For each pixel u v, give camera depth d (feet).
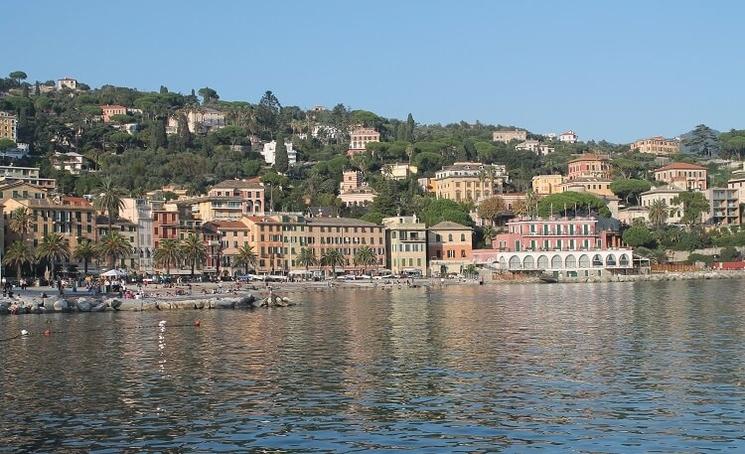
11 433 198.80
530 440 189.16
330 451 183.11
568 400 226.17
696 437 189.26
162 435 196.24
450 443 187.62
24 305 528.22
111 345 350.64
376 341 355.36
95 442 191.11
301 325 433.89
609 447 183.32
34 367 289.33
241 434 196.54
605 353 307.17
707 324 404.77
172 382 258.37
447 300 640.58
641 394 232.12
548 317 463.42
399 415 212.64
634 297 644.69
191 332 401.49
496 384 248.93
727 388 237.86
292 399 231.91
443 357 303.07
